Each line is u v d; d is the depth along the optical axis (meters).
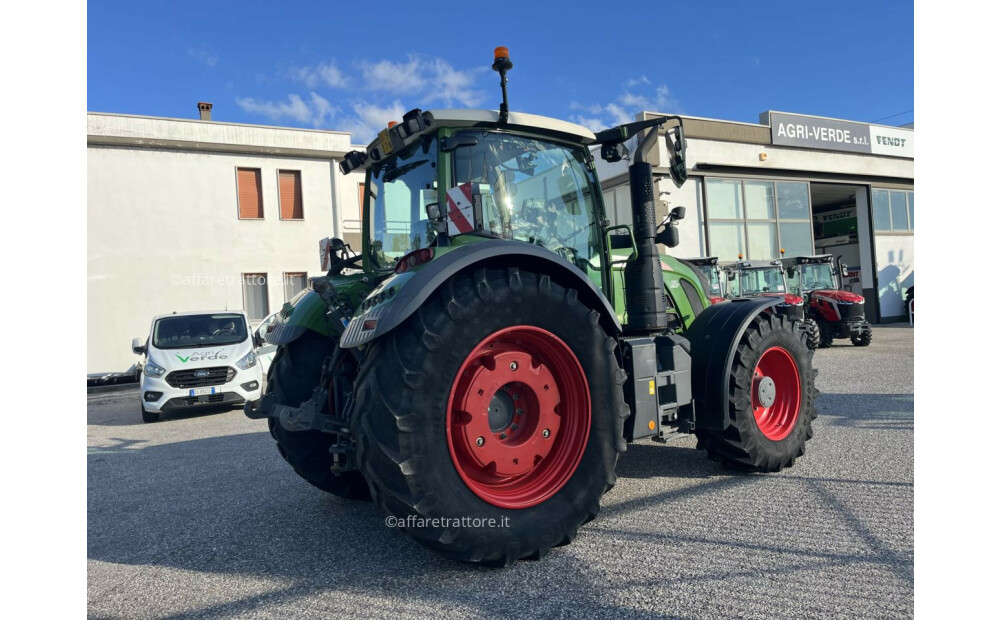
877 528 2.89
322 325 3.71
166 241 17.36
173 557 3.05
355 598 2.43
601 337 2.98
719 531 2.95
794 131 20.06
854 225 24.33
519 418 2.88
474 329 2.62
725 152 18.89
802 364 4.13
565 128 3.46
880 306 22.38
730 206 19.06
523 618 2.19
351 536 3.20
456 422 2.65
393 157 3.62
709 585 2.38
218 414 9.05
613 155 3.74
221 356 8.93
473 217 2.81
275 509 3.79
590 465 2.89
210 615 2.36
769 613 2.15
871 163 21.75
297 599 2.46
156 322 9.63
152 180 17.25
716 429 3.75
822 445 4.59
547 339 2.84
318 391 3.14
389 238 3.66
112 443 6.90
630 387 3.26
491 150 3.26
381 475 2.47
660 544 2.82
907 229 23.27
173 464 5.42
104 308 16.77
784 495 3.47
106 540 3.37
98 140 16.61
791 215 20.16
